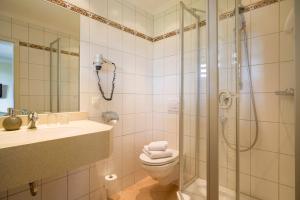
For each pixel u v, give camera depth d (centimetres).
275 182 134
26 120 117
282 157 131
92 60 157
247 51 145
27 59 120
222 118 103
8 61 112
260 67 140
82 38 150
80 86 149
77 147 88
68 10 142
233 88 123
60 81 137
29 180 72
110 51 172
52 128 115
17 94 115
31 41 122
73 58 145
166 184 184
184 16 150
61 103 137
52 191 130
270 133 136
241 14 140
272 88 135
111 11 173
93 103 158
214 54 77
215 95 77
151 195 175
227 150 112
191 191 133
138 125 203
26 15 120
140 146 205
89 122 135
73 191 142
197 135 125
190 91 143
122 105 185
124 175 187
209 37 78
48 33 130
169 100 204
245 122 147
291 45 126
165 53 209
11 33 113
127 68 189
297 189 55
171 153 167
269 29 136
